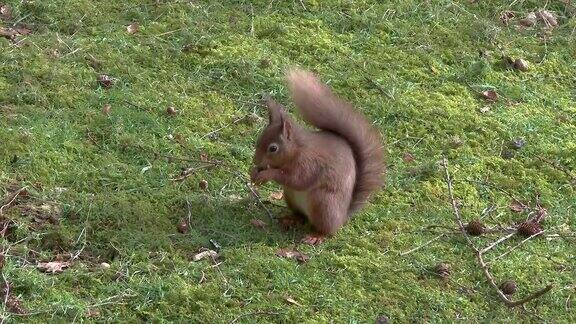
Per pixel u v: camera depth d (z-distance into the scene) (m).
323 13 13.99
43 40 12.68
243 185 10.59
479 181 11.09
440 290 9.30
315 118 9.91
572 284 9.53
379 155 9.99
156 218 9.84
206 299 8.83
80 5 13.48
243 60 12.69
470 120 12.22
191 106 11.88
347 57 13.20
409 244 9.91
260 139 9.52
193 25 13.38
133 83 12.16
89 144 10.95
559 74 13.49
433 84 12.91
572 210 10.74
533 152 11.74
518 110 12.58
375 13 14.13
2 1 13.34
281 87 12.36
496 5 14.72
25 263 9.07
